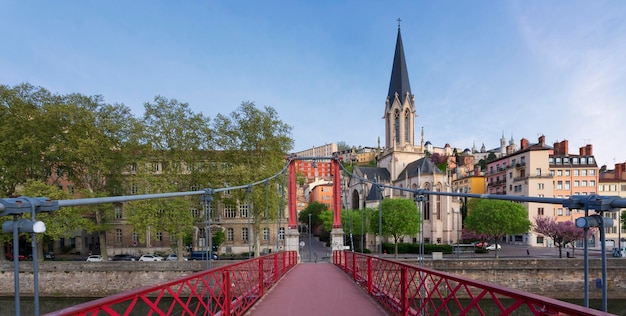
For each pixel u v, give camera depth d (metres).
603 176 58.69
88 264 26.59
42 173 30.64
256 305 8.52
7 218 26.00
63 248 42.81
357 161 135.00
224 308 6.38
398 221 38.84
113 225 41.62
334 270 16.98
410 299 6.77
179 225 29.80
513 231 38.09
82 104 31.86
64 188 38.91
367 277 10.18
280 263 14.98
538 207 51.41
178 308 21.80
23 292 26.14
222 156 34.62
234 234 42.91
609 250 43.69
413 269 6.07
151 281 26.30
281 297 9.52
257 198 32.00
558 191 52.69
